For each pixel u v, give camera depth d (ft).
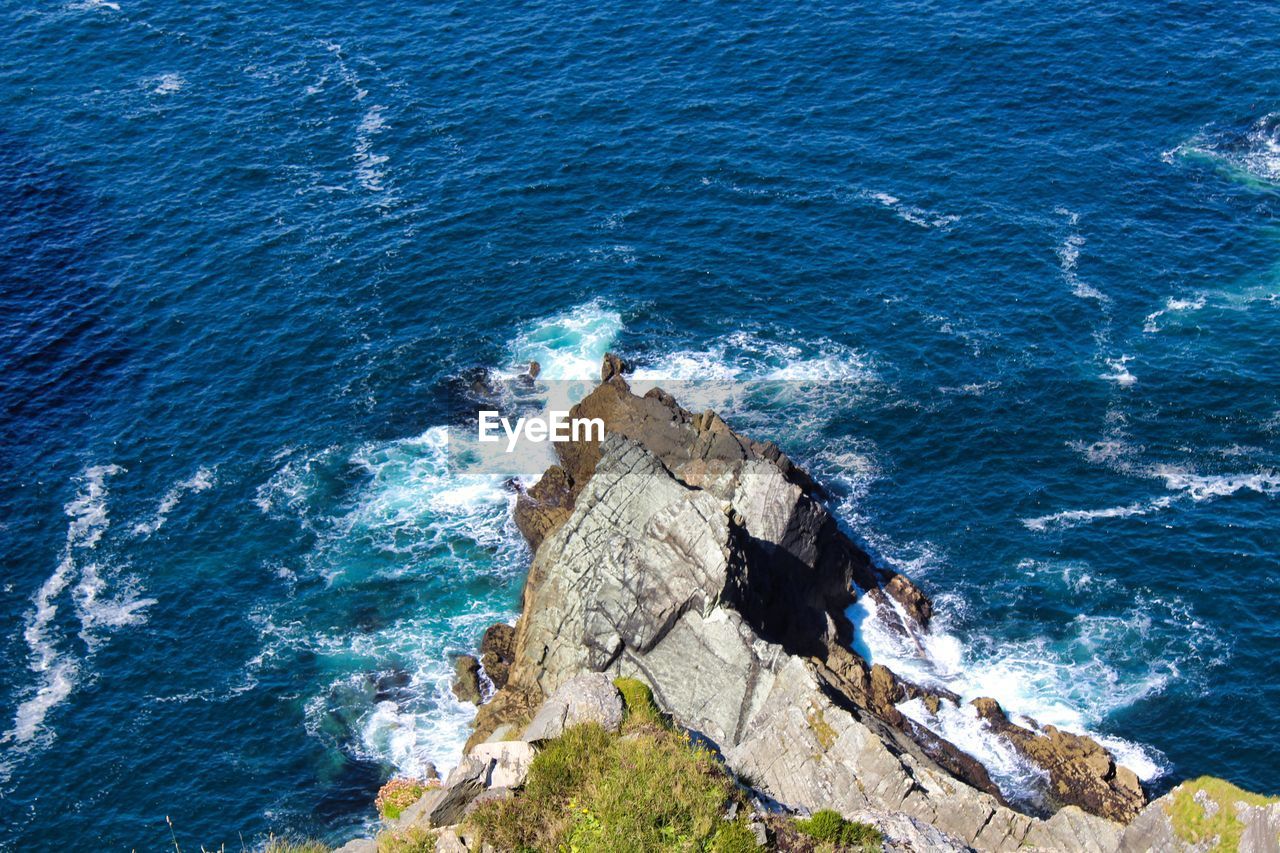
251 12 457.27
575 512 247.91
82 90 419.13
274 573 273.54
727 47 425.69
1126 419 297.94
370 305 338.54
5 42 440.86
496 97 409.08
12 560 274.57
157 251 356.38
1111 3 435.94
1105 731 234.79
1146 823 147.02
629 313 333.21
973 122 389.19
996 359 315.17
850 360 317.83
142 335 330.75
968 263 342.23
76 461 296.92
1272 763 226.38
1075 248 344.69
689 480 264.93
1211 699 238.27
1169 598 257.34
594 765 140.15
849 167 374.84
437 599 268.00
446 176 379.76
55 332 330.13
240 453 299.38
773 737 186.50
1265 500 276.41
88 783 232.12
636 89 409.08
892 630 254.68
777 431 299.79
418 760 236.02
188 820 225.97
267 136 397.80
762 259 346.95
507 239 357.20
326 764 236.22
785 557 246.68
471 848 131.64
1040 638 252.42
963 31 425.69
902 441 296.92
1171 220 352.90
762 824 136.67
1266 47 412.77
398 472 295.28
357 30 445.37
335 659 255.91
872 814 151.12
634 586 225.56
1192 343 315.58
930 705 237.86
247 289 343.67
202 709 246.06
